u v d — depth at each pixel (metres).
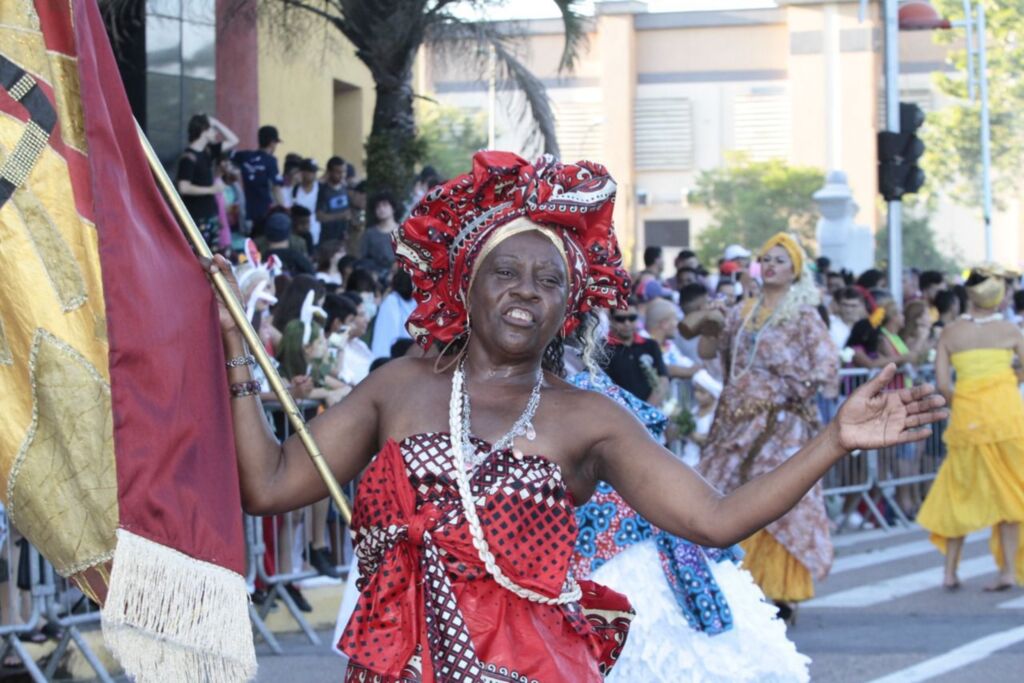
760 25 45.06
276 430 8.60
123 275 3.49
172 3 15.38
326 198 15.23
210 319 3.67
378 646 3.40
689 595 5.87
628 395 6.14
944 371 10.41
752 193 43.56
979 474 10.18
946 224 41.97
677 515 3.52
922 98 42.97
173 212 3.79
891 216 15.00
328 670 7.53
